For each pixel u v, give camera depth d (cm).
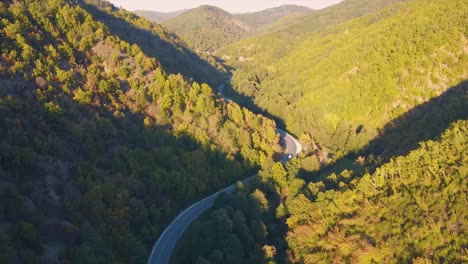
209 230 7831
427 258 6088
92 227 6656
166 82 11662
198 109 11681
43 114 8219
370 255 6656
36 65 9444
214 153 10769
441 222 6462
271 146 12719
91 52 11762
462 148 7369
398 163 7862
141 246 7188
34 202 6378
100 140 8869
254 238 8019
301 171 11094
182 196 9300
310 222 7944
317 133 14662
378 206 7319
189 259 7456
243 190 9681
